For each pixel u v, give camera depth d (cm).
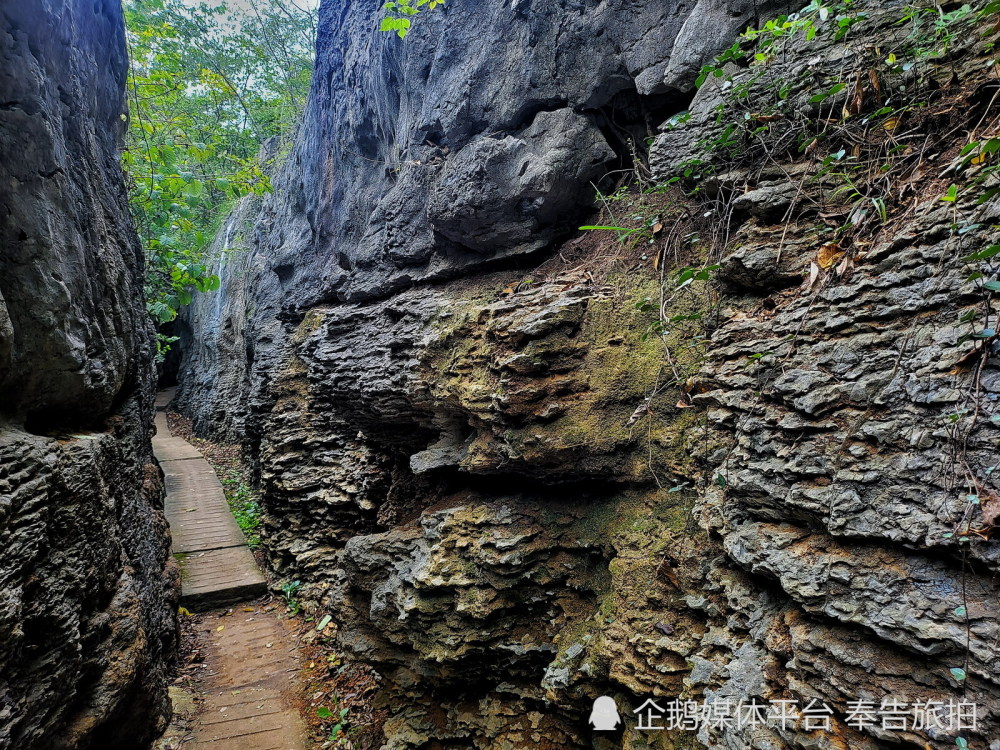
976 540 159
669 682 256
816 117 267
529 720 357
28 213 259
